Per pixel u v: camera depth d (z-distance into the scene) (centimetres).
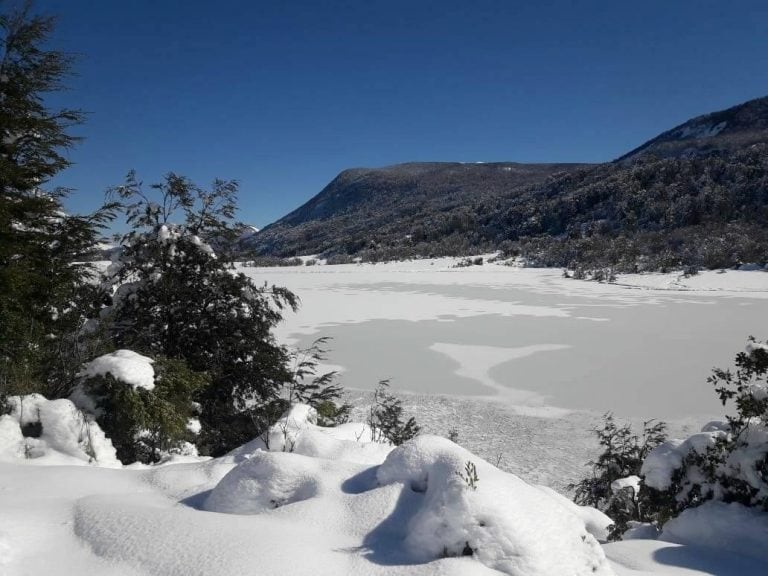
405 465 328
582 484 869
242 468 356
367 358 2261
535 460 1242
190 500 365
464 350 2420
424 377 1978
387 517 301
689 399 1686
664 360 2186
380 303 4109
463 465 304
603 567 275
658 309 3678
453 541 267
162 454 646
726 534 397
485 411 1605
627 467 831
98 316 896
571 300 4266
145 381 631
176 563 259
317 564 259
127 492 380
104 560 268
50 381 666
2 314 648
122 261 959
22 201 728
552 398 1731
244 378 977
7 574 253
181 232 984
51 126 758
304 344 2542
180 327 952
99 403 624
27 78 761
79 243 798
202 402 920
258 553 264
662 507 491
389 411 876
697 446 476
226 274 994
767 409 448
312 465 360
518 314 3506
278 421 528
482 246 10519
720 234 7056
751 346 491
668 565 339
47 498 348
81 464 519
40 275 730
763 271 5338
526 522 271
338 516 307
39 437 546
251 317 998
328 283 5988
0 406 554
